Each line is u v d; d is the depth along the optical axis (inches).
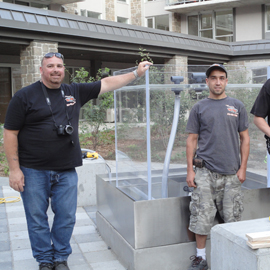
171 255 109.6
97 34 442.3
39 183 107.8
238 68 134.3
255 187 132.6
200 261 107.6
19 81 649.0
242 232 76.5
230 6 803.4
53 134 105.7
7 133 105.0
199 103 107.3
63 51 518.0
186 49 553.9
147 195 112.7
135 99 117.4
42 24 389.7
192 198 105.7
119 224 122.0
